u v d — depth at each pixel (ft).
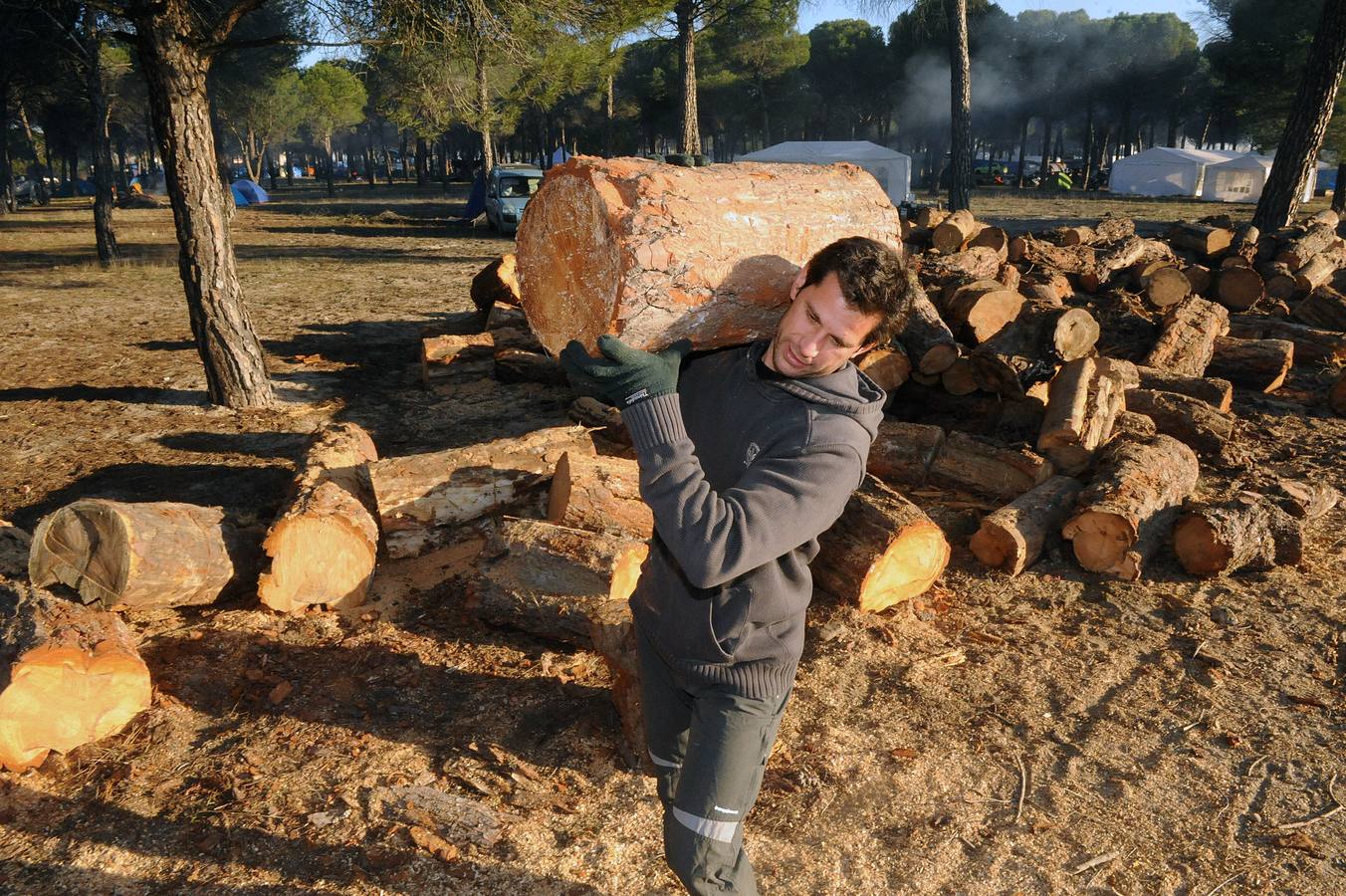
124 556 12.34
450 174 237.25
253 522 14.66
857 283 5.08
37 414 24.03
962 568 15.24
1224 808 9.53
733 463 5.74
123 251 68.18
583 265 7.52
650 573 6.32
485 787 9.74
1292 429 22.25
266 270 56.24
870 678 12.07
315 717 11.00
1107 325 26.66
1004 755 10.45
